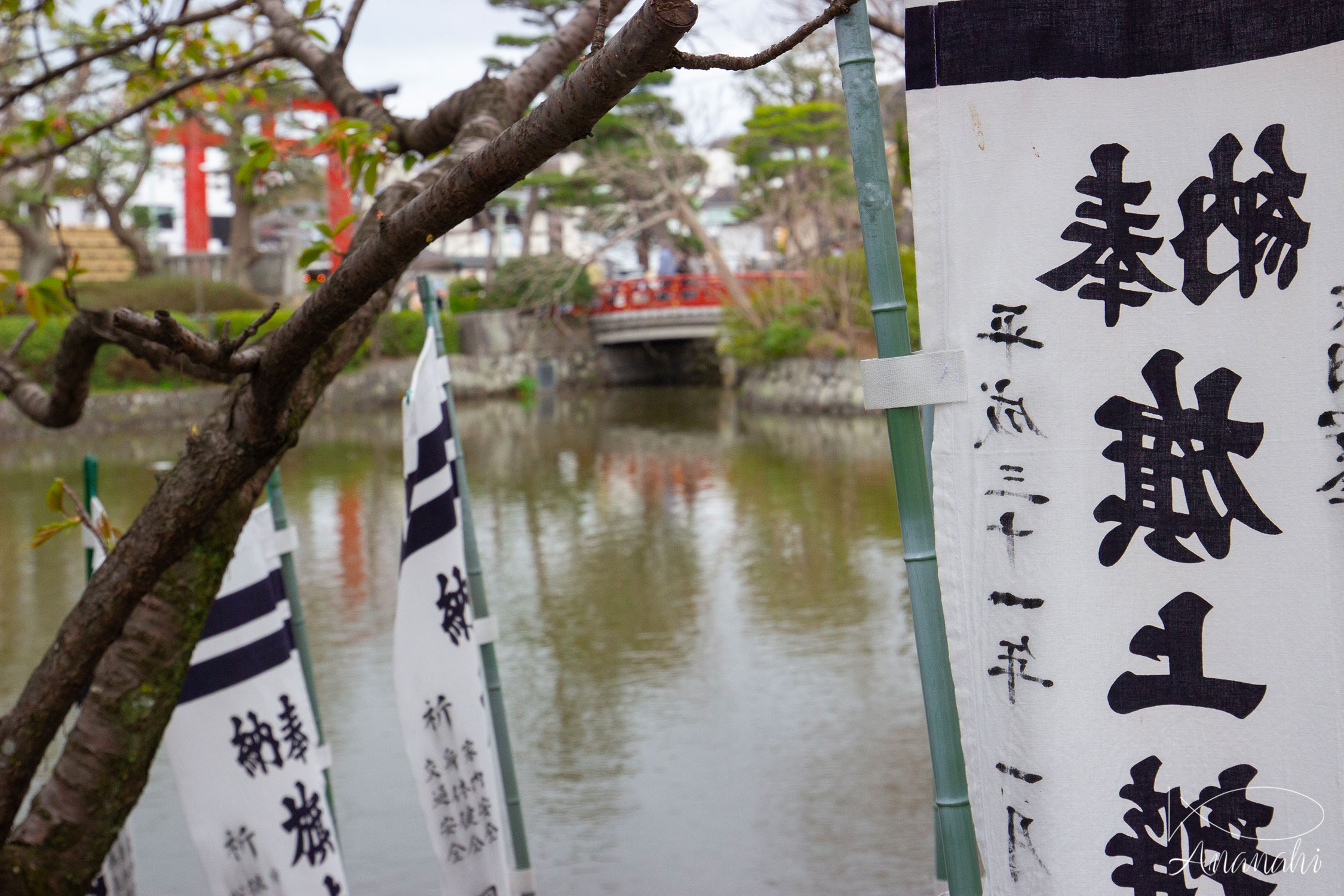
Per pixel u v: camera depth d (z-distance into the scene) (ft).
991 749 5.67
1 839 7.30
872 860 17.80
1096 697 5.59
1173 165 5.53
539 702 25.32
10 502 52.34
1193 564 5.55
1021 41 5.57
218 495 7.02
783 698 24.84
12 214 77.56
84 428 80.94
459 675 11.80
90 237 97.60
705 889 17.12
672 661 27.73
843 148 94.22
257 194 88.12
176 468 7.06
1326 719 5.43
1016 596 5.62
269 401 6.79
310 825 11.37
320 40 12.09
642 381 116.16
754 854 18.04
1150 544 5.58
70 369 10.03
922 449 5.82
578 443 69.82
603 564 38.09
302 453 67.92
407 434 11.72
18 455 69.67
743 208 113.70
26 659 28.68
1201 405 5.53
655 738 23.00
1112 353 5.59
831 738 22.56
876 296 5.73
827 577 35.04
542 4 70.28
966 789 5.85
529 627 31.17
